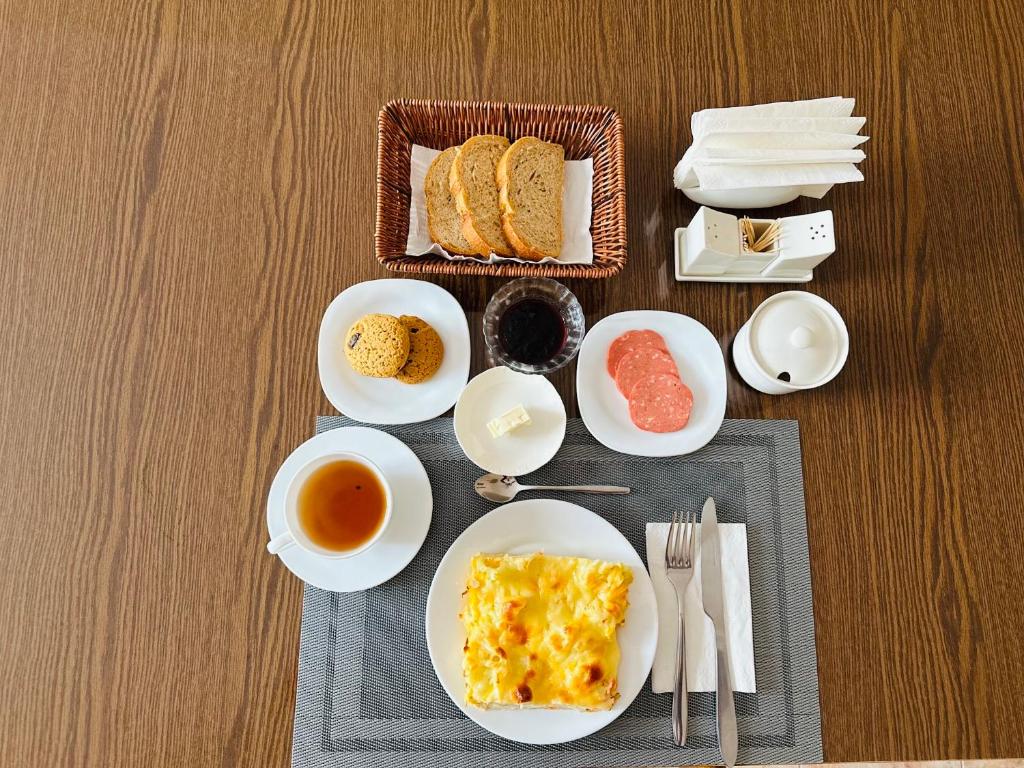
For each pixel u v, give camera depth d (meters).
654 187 1.27
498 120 1.19
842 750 1.05
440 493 1.12
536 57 1.33
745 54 1.34
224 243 1.22
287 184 1.25
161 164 1.25
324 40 1.32
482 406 1.14
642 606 1.04
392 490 1.09
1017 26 1.37
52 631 1.07
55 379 1.16
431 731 1.04
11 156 1.24
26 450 1.13
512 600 0.99
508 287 1.15
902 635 1.10
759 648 1.08
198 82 1.29
